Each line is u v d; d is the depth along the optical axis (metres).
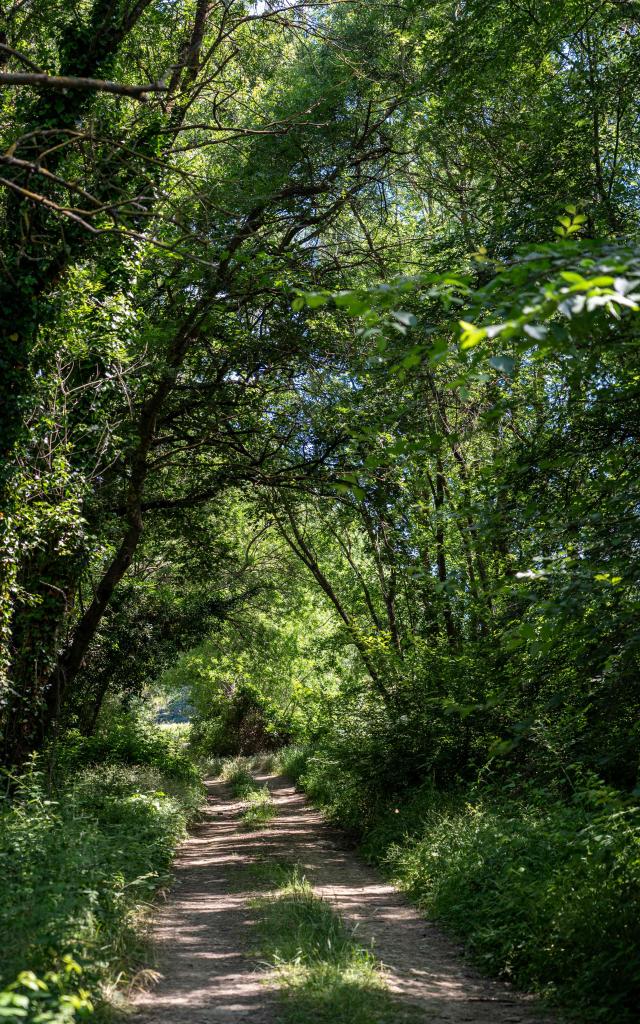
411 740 14.26
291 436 15.06
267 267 11.01
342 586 21.73
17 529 9.98
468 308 3.78
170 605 22.09
